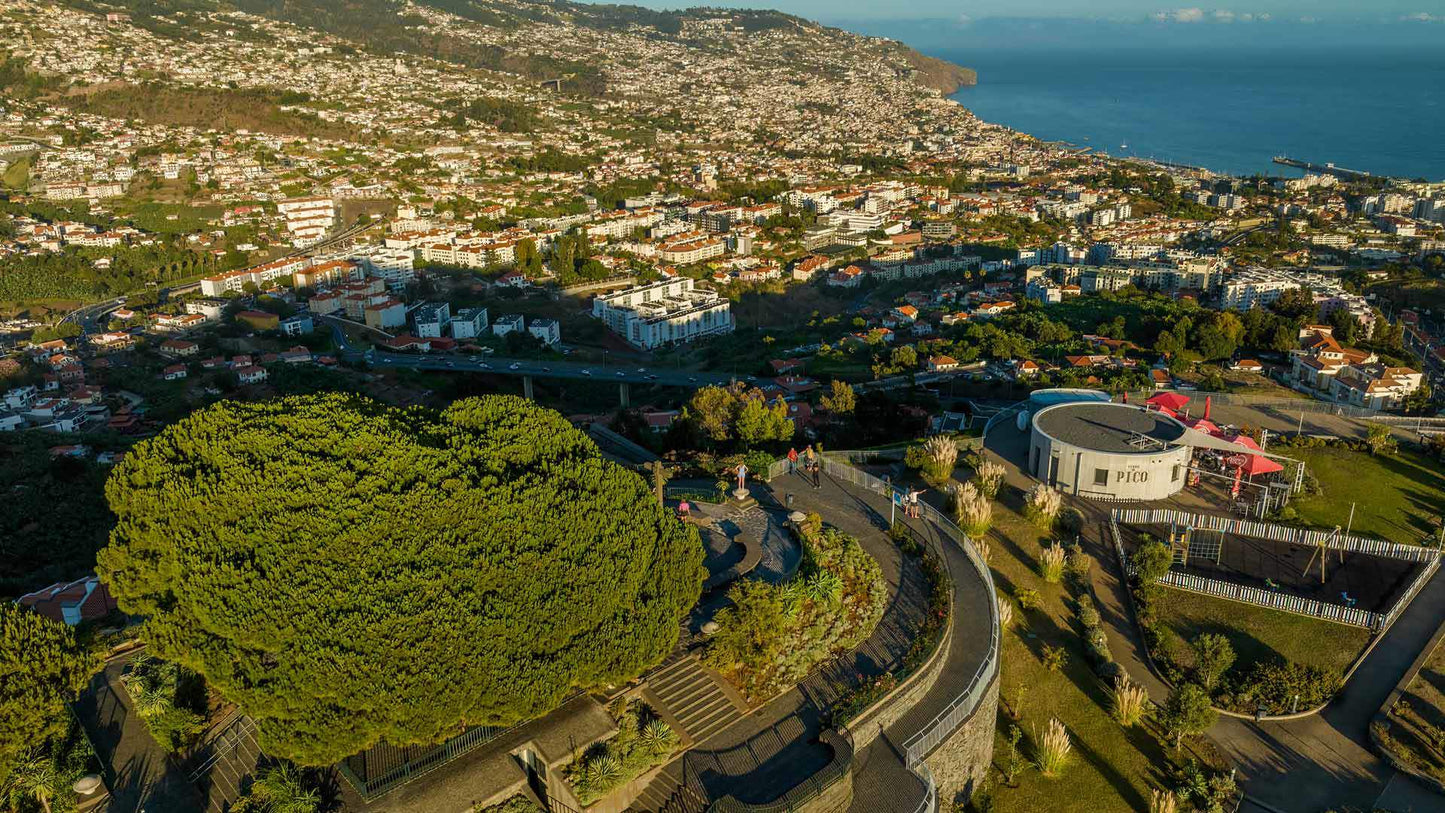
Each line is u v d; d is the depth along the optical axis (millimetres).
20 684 39844
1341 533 74000
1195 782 51344
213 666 38625
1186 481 81125
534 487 43844
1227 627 63562
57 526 100688
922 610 55781
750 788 41062
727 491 72312
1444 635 62625
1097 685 58469
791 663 48656
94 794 40781
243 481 41875
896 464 85375
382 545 39500
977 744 49906
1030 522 73188
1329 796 51594
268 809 37938
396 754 41094
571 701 44219
